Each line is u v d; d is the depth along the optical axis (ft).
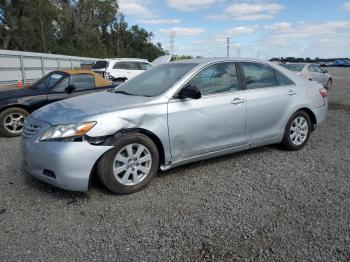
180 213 11.22
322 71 59.72
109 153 12.01
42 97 23.95
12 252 9.02
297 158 17.02
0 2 119.14
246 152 18.02
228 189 13.17
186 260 8.70
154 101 13.15
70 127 11.59
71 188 11.64
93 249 9.20
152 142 13.07
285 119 17.29
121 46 298.97
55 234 9.94
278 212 11.19
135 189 12.80
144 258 8.80
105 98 14.29
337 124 26.40
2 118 22.95
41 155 11.71
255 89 16.19
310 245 9.25
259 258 8.73
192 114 13.82
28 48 143.54
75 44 187.93
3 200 12.16
